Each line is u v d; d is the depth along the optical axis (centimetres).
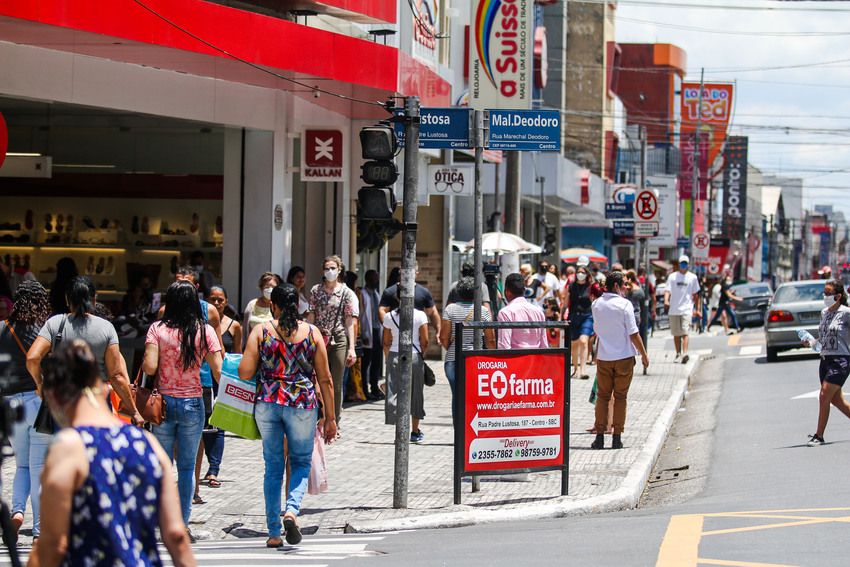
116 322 3378
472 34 3747
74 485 822
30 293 1756
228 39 2730
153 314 3375
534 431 2094
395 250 5516
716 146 15100
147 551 861
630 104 15225
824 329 2739
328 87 3256
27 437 1736
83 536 823
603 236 12225
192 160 3553
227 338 2372
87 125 3466
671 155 14800
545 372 2105
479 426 2045
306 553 1661
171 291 1775
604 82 11981
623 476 2391
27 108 3162
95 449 838
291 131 3544
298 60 2922
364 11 3412
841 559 1491
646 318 4875
